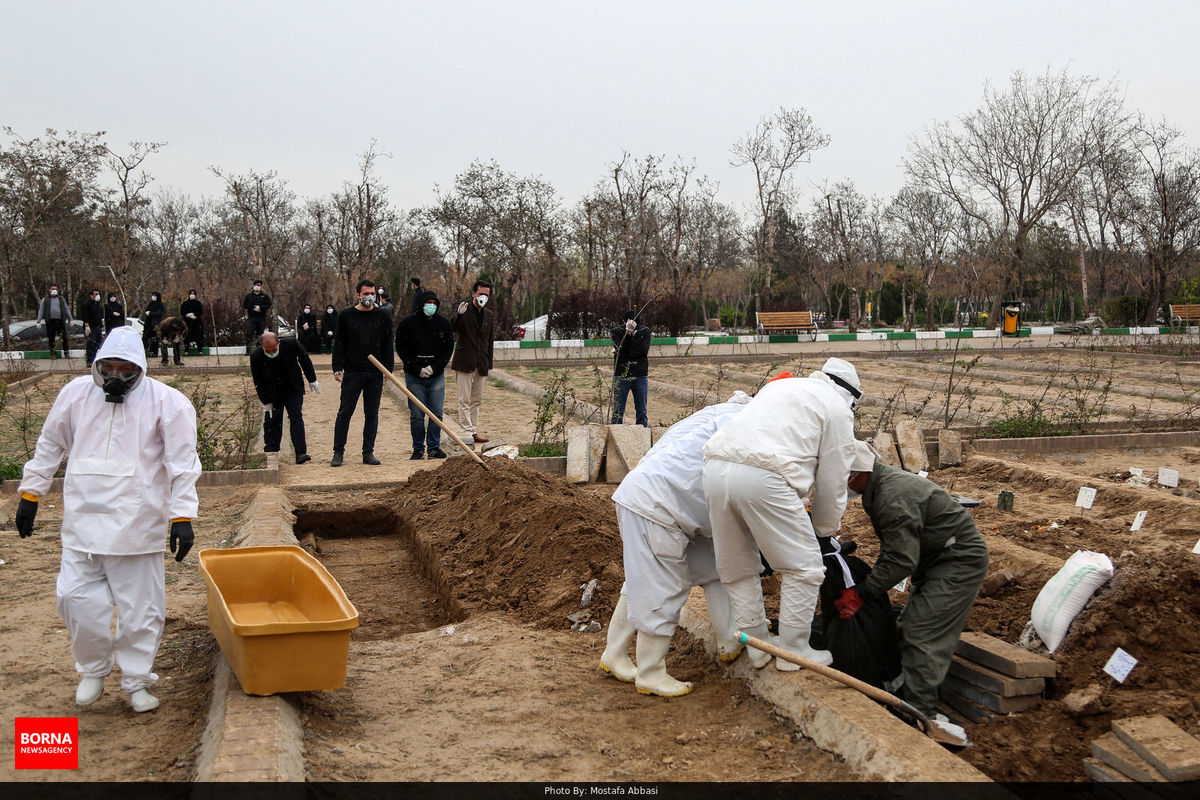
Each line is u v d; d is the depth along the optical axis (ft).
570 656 18.81
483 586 23.32
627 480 16.94
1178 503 28.02
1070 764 14.62
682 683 16.92
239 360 83.82
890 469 16.93
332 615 16.47
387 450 42.47
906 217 152.66
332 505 32.07
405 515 31.01
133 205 103.96
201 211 145.69
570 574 22.00
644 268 116.37
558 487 28.66
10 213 94.07
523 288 139.44
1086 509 29.30
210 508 31.55
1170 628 16.35
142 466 15.12
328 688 15.15
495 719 15.74
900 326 161.89
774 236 160.15
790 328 114.21
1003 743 15.14
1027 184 131.75
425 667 18.34
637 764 14.14
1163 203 119.34
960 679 16.87
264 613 18.69
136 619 15.26
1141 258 139.33
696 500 16.42
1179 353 84.58
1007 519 27.86
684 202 132.67
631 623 16.76
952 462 36.78
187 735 14.66
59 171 96.12
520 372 79.25
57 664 17.29
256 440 44.88
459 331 39.81
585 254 142.92
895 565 16.29
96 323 74.59
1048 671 16.10
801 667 15.99
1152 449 40.73
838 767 13.60
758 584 16.49
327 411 57.62
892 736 13.51
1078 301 174.19
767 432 15.40
